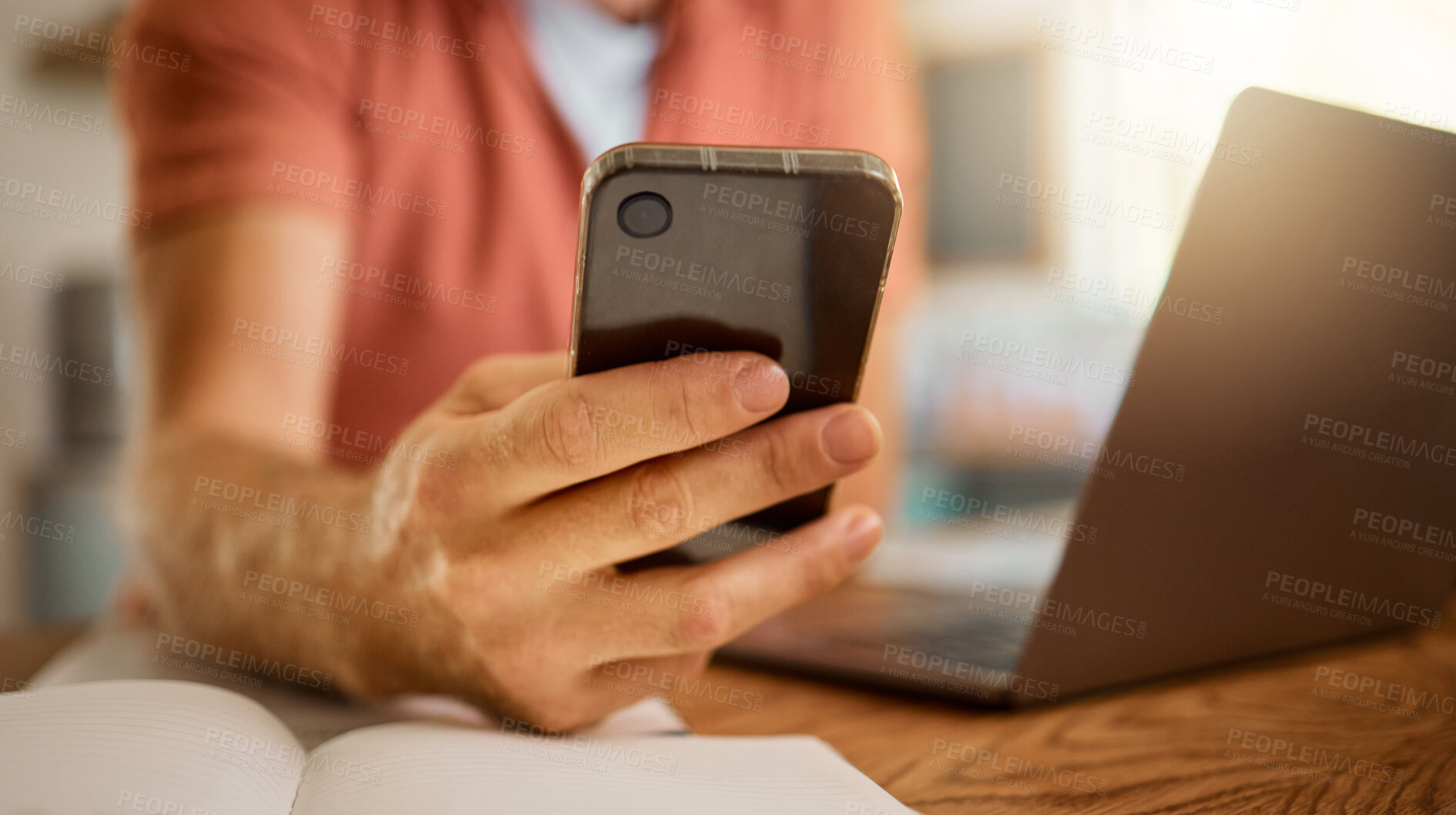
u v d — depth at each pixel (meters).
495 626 0.46
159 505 0.66
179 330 0.91
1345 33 2.56
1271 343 0.45
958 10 2.54
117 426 2.35
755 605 0.46
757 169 0.36
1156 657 0.53
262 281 0.96
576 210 1.40
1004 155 2.57
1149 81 2.54
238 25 1.07
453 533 0.45
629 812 0.31
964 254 2.61
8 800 0.27
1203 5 2.56
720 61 1.49
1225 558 0.51
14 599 2.30
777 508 0.48
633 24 1.41
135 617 0.78
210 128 1.01
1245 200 0.43
